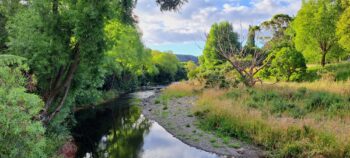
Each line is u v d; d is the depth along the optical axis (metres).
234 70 27.03
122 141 13.59
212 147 11.68
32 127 4.51
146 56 48.09
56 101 10.67
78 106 23.23
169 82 68.25
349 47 22.50
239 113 13.45
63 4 9.81
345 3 25.11
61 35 9.63
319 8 27.22
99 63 10.62
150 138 14.00
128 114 20.88
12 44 9.11
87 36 9.41
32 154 4.77
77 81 11.16
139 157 11.14
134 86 46.47
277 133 11.03
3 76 4.80
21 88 4.77
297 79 24.81
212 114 14.94
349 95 15.41
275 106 14.34
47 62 9.19
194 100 21.97
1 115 4.21
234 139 12.30
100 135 14.73
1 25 11.59
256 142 11.41
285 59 24.98
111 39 10.61
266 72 27.92
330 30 26.61
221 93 20.02
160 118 18.22
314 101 14.34
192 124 15.38
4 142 4.46
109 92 32.50
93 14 8.98
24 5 11.61
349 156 8.73
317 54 28.12
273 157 9.81
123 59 35.09
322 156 8.88
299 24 28.75
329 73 23.30
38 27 9.27
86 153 11.69
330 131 9.98
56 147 9.23
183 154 11.30
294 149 9.53
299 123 11.15
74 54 10.14
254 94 17.55
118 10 10.75
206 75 27.33
